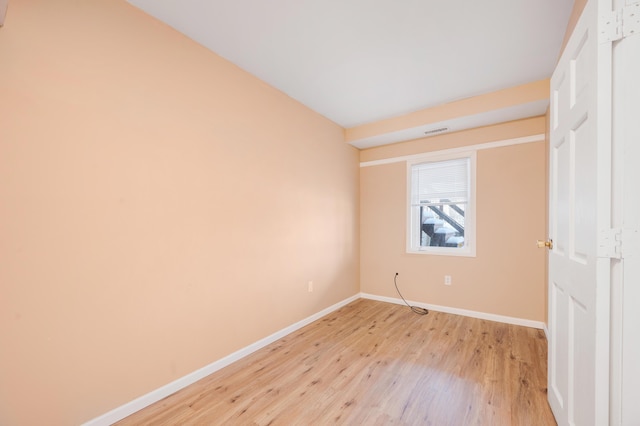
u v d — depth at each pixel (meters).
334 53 2.19
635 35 0.96
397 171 3.83
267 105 2.63
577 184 1.27
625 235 0.97
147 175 1.75
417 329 2.91
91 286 1.51
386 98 2.94
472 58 2.25
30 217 1.32
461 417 1.61
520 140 3.02
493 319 3.13
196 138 2.02
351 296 3.90
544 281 2.87
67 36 1.44
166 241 1.84
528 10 1.74
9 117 1.26
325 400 1.77
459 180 3.43
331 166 3.54
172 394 1.83
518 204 3.03
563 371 1.43
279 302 2.72
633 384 0.95
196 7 1.71
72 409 1.43
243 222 2.37
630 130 0.97
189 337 1.95
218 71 2.19
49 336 1.37
